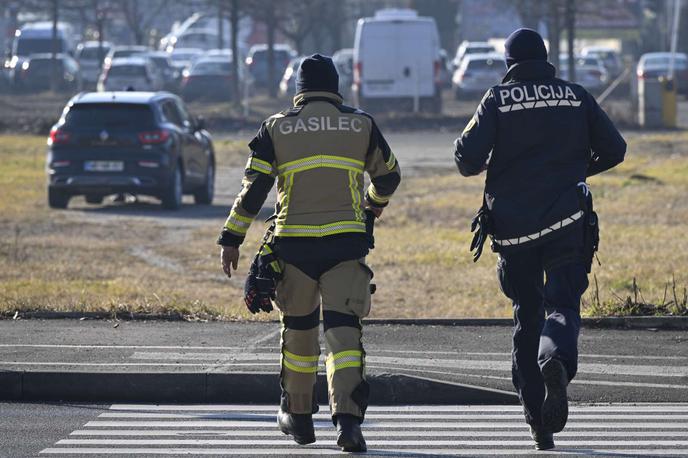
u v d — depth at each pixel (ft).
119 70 542.16
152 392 91.50
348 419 68.95
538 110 71.72
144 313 119.96
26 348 102.89
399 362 99.50
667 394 90.99
